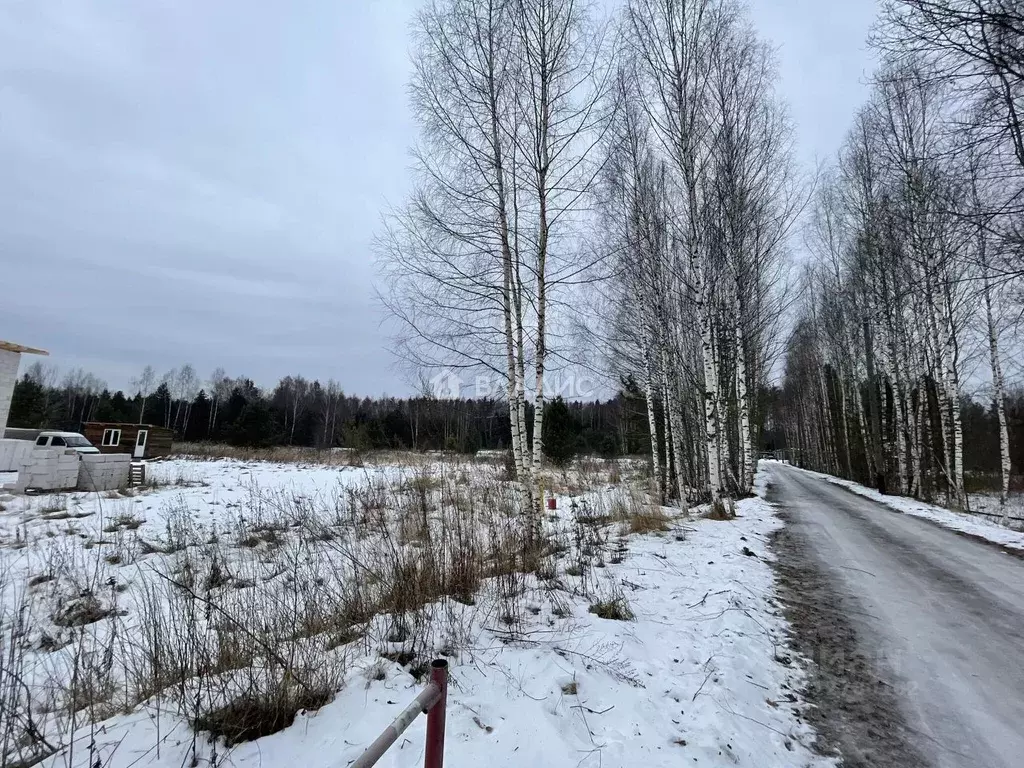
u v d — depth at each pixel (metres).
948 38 6.60
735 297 14.87
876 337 24.94
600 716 3.24
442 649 3.91
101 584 6.39
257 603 4.59
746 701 3.64
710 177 12.91
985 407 32.28
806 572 7.57
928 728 3.48
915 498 20.34
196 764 2.57
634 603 5.36
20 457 18.88
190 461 24.38
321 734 2.81
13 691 2.85
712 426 12.41
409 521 7.44
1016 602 6.32
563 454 23.20
